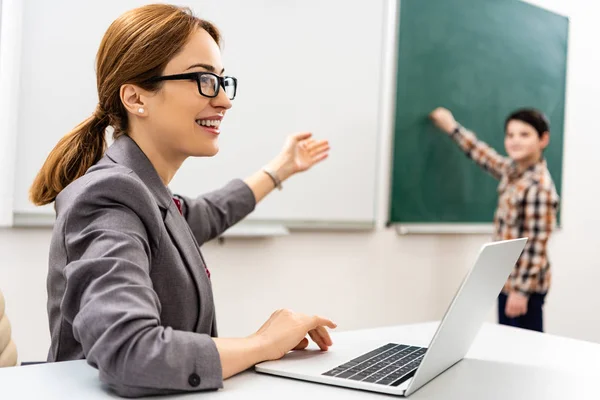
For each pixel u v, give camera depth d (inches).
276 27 95.2
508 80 132.7
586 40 151.9
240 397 32.9
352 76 106.1
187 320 40.8
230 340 36.9
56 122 75.4
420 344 46.9
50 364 37.5
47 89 74.5
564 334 153.6
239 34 91.0
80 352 40.1
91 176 38.3
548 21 141.1
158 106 41.8
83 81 77.3
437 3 117.9
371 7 107.9
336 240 107.6
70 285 34.1
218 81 42.4
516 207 110.9
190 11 44.7
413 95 115.5
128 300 32.7
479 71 126.6
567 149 150.3
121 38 42.0
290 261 101.3
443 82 120.2
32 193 46.6
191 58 41.8
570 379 39.8
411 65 114.7
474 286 35.8
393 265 116.9
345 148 106.2
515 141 113.0
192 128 42.4
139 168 41.3
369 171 110.3
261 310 98.2
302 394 33.7
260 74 93.8
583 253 156.1
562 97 146.2
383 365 39.1
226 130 90.4
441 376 39.1
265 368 37.4
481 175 128.3
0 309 48.3
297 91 98.6
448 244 126.0
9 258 73.7
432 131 119.0
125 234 35.1
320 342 42.8
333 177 104.8
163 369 31.9
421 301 122.3
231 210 60.9
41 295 76.4
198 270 42.0
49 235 76.8
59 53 75.2
